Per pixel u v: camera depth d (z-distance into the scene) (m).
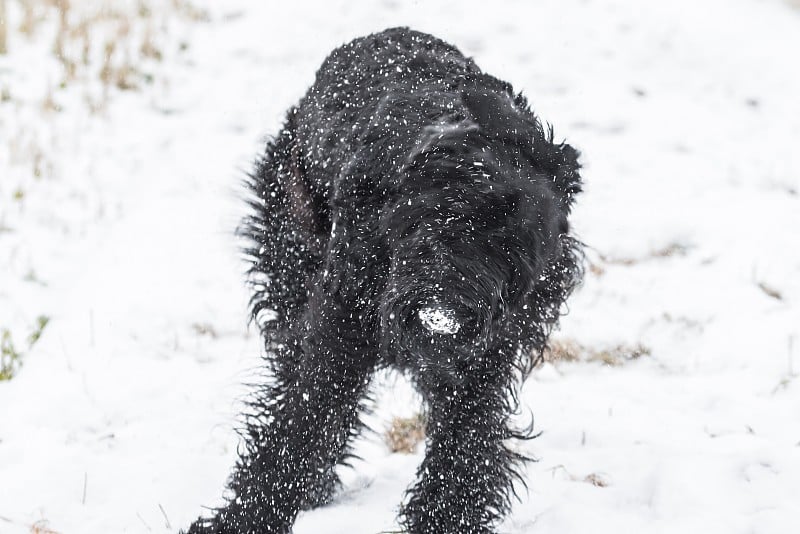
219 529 6.27
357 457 7.36
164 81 14.70
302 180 6.90
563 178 5.63
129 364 9.12
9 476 7.29
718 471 7.22
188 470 7.37
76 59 14.97
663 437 8.02
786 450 7.45
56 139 12.94
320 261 6.39
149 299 10.23
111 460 7.52
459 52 7.31
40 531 6.55
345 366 5.88
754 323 9.99
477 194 5.03
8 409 8.30
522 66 15.25
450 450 6.12
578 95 14.59
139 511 6.89
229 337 9.74
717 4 17.38
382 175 5.50
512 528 6.76
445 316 4.77
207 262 10.94
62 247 11.02
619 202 12.25
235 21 16.66
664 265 11.12
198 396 8.69
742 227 11.77
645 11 17.03
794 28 16.62
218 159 12.94
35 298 10.07
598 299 10.41
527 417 8.40
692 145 13.56
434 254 4.92
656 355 9.57
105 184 12.30
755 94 14.81
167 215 11.77
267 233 7.36
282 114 11.38
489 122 5.55
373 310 5.54
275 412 6.25
